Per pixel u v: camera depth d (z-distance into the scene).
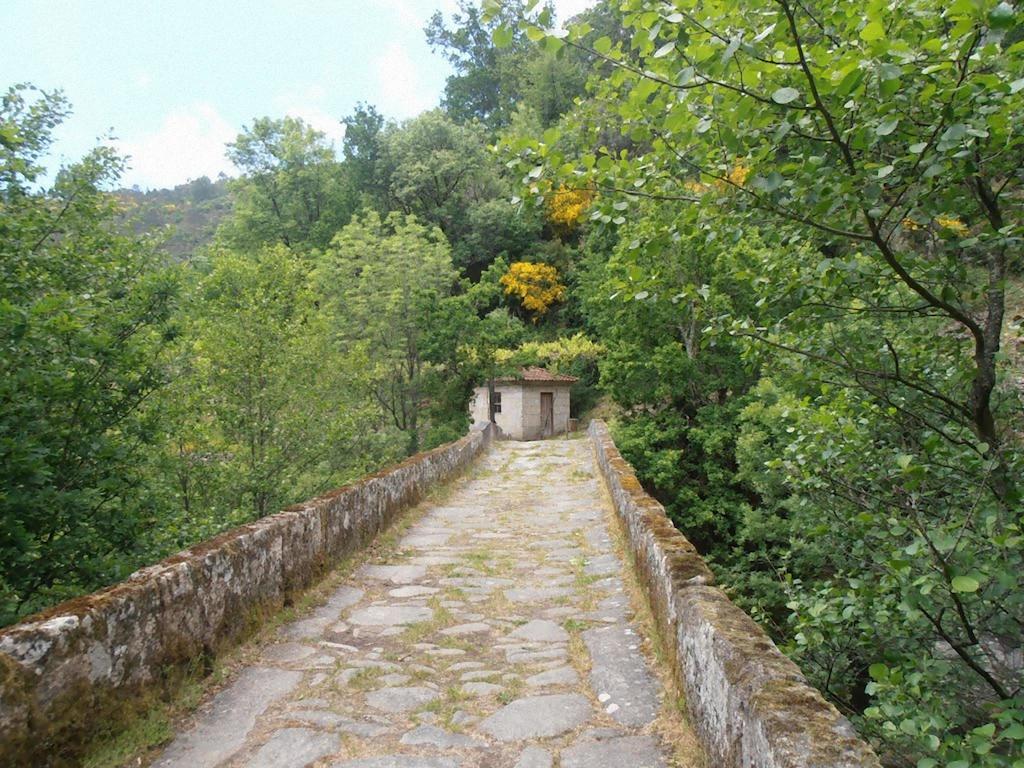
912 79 3.10
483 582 6.77
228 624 4.65
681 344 18.61
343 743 3.54
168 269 6.84
